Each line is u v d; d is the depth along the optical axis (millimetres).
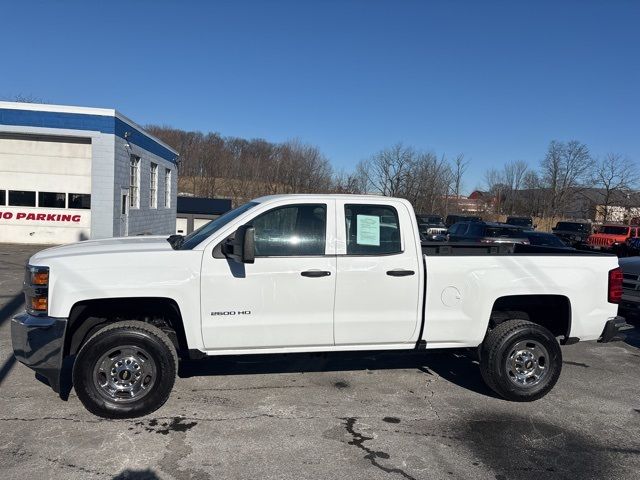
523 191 70688
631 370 6035
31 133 16250
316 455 3715
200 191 62594
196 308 4289
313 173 61094
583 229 32844
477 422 4398
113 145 16703
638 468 3699
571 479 3531
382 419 4383
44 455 3588
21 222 17297
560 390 5258
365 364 5859
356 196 4691
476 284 4773
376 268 4566
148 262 4219
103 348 4117
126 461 3537
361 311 4574
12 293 9031
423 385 5246
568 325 5047
